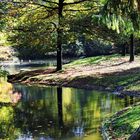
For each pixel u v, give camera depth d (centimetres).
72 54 7788
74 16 4034
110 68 3772
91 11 4000
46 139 1530
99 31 3981
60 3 3947
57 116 1995
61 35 3822
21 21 3938
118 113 1845
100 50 7419
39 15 4094
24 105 2370
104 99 2470
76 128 1708
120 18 1225
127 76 3048
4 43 3753
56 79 3469
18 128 1742
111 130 1564
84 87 3073
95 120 1844
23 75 3862
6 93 2662
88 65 4359
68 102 2422
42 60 7725
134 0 1177
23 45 3922
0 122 1880
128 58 4631
